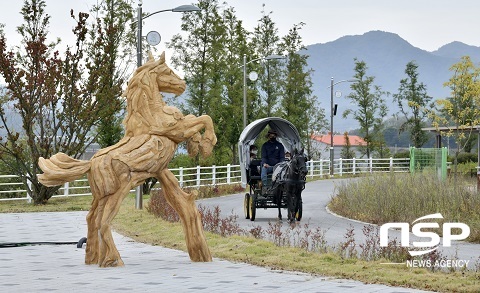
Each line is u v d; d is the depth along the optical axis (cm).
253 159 3070
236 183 5012
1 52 3622
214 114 6006
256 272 1595
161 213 2795
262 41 6944
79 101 3816
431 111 6194
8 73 3647
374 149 8012
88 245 1756
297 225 2625
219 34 5956
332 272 1552
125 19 4556
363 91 7862
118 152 1706
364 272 1531
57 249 2091
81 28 3812
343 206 3161
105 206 1705
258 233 2148
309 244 2034
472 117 5825
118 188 1703
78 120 3834
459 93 5700
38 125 4181
